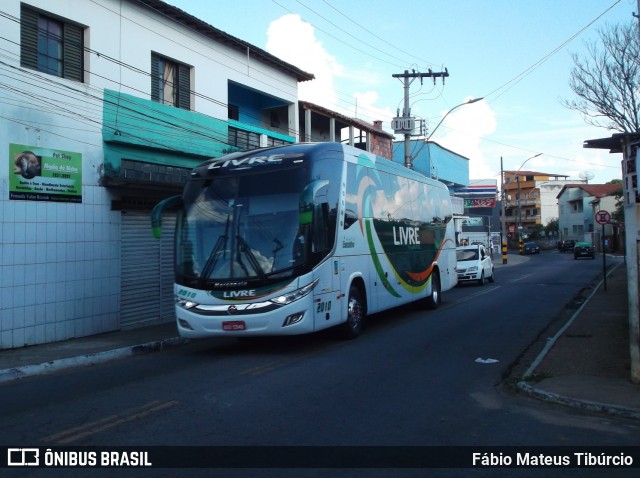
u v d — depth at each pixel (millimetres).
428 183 17812
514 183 104250
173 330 14336
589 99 19328
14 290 11875
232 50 18859
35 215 12336
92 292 13609
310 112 24672
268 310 10195
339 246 11617
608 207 69312
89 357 10930
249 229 10570
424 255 16859
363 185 13078
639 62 18719
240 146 19078
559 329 13359
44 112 12547
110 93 14180
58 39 13250
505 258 46719
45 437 6125
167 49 16141
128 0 14820
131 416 6836
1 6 11758
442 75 28047
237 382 8531
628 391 7543
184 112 16469
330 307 11141
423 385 8281
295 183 10633
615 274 30547
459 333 12922
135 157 14844
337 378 8695
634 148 7781
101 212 13906
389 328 13867
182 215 11133
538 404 7379
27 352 11375
